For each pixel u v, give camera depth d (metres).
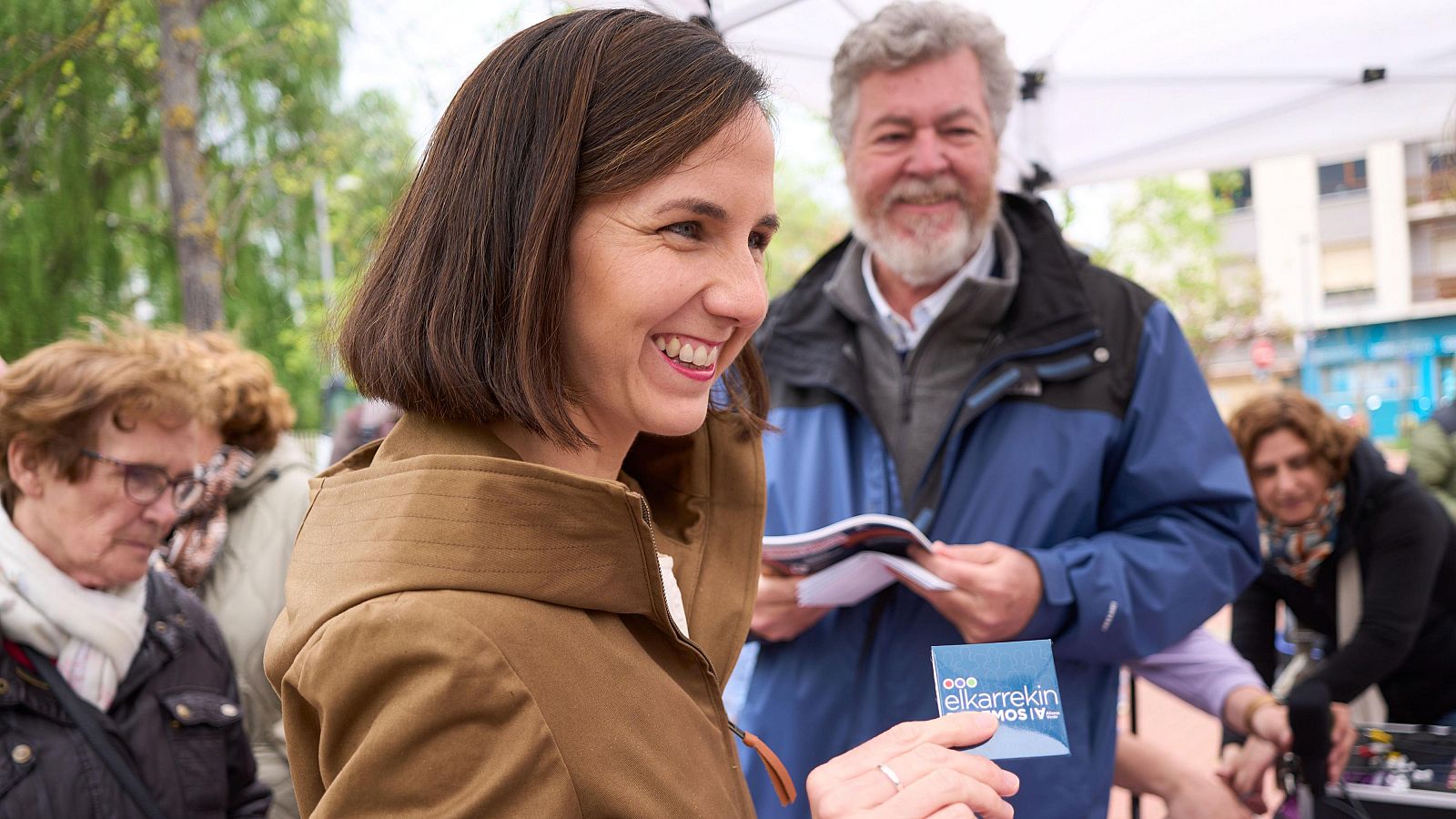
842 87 2.23
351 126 8.86
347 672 0.79
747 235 0.93
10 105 7.50
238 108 8.43
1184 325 17.28
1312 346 25.88
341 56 8.57
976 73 2.13
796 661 2.01
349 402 7.35
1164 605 1.91
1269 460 2.91
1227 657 2.61
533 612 0.82
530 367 0.86
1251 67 3.35
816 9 2.95
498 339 0.87
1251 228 28.86
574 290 0.90
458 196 0.90
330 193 9.18
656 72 0.90
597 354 0.90
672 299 0.89
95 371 1.75
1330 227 28.05
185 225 7.18
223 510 2.40
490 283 0.88
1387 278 27.36
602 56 0.90
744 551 1.22
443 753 0.76
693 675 0.95
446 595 0.80
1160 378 2.04
